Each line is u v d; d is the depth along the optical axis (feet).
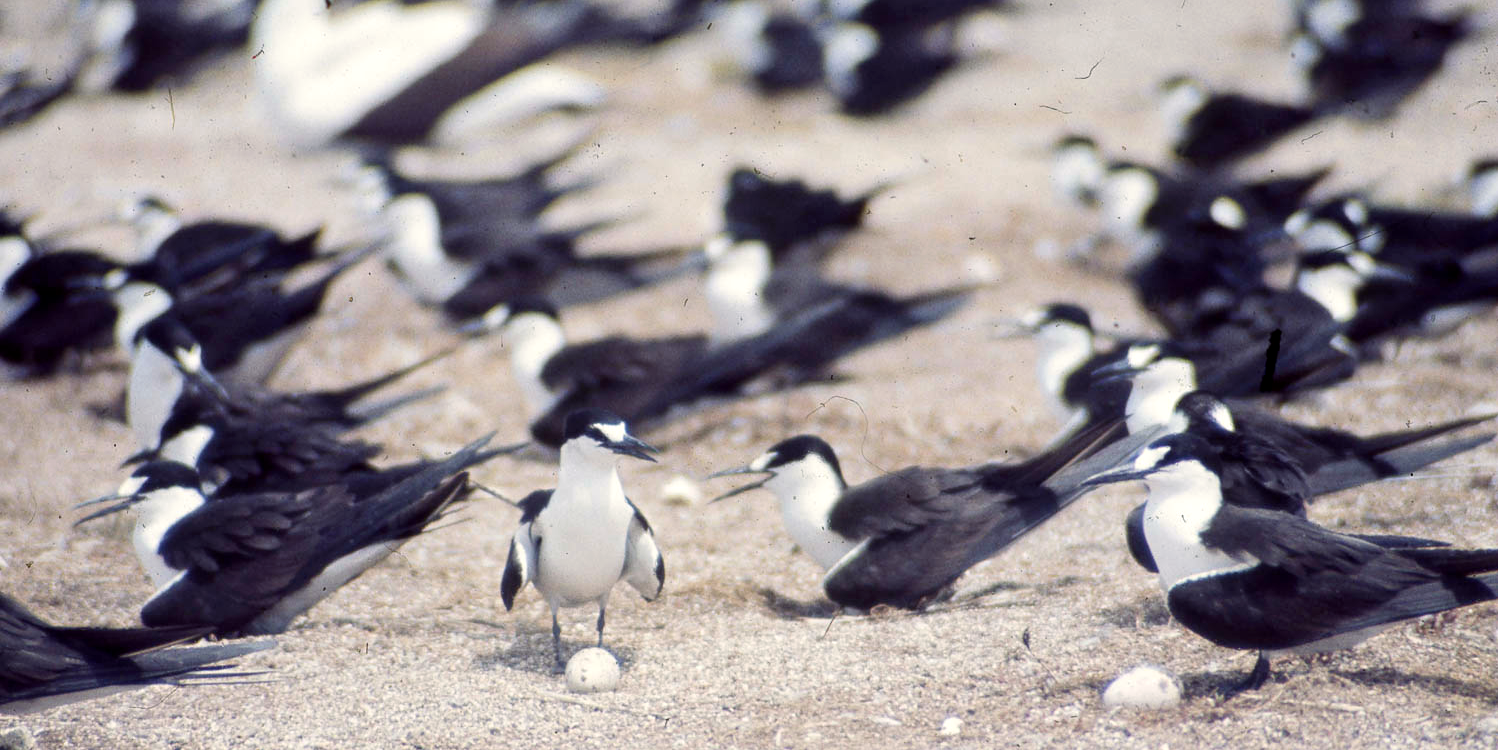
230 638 29.35
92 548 35.14
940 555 29.68
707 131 79.10
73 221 65.05
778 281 51.11
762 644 28.63
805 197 54.19
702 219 64.49
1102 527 35.17
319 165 75.00
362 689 26.81
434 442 44.21
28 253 51.49
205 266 50.70
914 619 29.60
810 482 31.37
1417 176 64.23
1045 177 69.51
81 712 25.95
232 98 88.94
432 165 74.13
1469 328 49.39
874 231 60.95
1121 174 55.31
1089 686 25.31
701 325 54.24
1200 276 49.88
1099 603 29.71
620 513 27.22
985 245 59.36
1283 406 41.63
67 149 77.71
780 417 45.50
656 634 29.71
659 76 89.66
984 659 26.96
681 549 35.86
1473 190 56.59
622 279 55.42
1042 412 44.75
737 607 31.48
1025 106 81.87
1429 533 32.58
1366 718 23.09
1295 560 23.66
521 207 57.52
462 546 36.14
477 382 49.96
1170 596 24.70
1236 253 50.14
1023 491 30.30
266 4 81.35
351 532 29.35
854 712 24.86
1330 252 45.88
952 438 42.86
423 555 35.40
